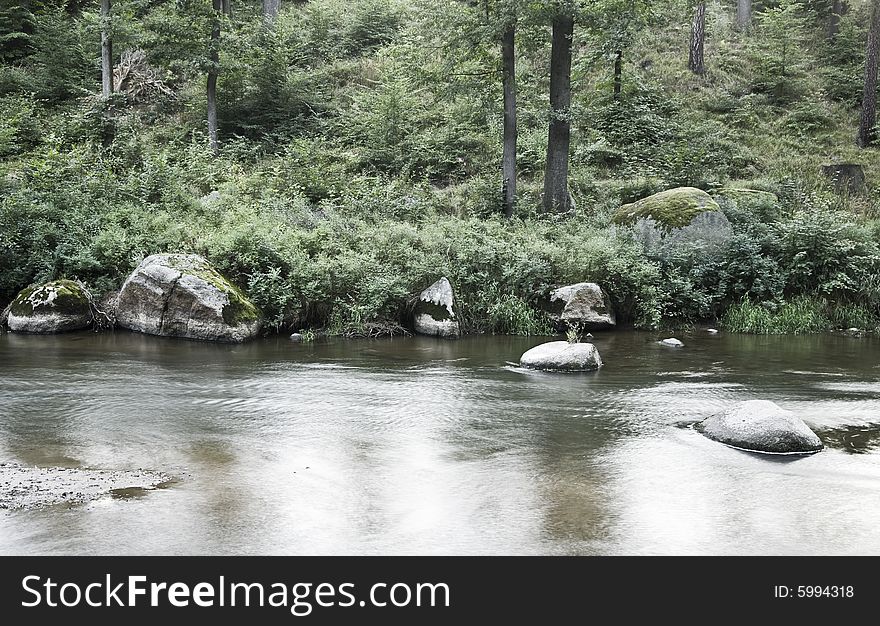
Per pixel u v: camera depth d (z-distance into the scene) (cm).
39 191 1589
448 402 842
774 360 1126
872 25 2545
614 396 877
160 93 2714
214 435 698
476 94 1928
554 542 471
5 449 643
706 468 618
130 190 1678
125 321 1340
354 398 858
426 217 1730
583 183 2066
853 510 529
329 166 2130
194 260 1334
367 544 464
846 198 2114
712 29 3353
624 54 2481
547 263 1457
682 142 2311
